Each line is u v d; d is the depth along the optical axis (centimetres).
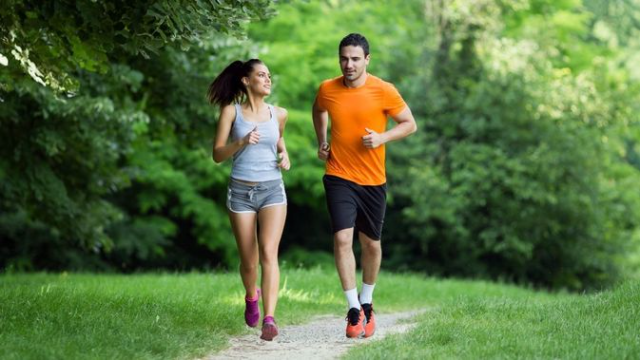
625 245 4322
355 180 1179
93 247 2673
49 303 1234
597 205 4119
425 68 4391
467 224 4184
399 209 4350
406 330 1188
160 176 3853
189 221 4347
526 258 4238
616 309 1234
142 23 1148
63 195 2453
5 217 3756
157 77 2305
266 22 4003
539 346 1003
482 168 4006
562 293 2605
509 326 1156
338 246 1173
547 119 4150
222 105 1178
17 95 2078
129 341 1026
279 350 1091
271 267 1147
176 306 1305
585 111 4206
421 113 4306
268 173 1162
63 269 3925
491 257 4312
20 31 1237
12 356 905
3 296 1301
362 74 1177
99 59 1249
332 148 1192
